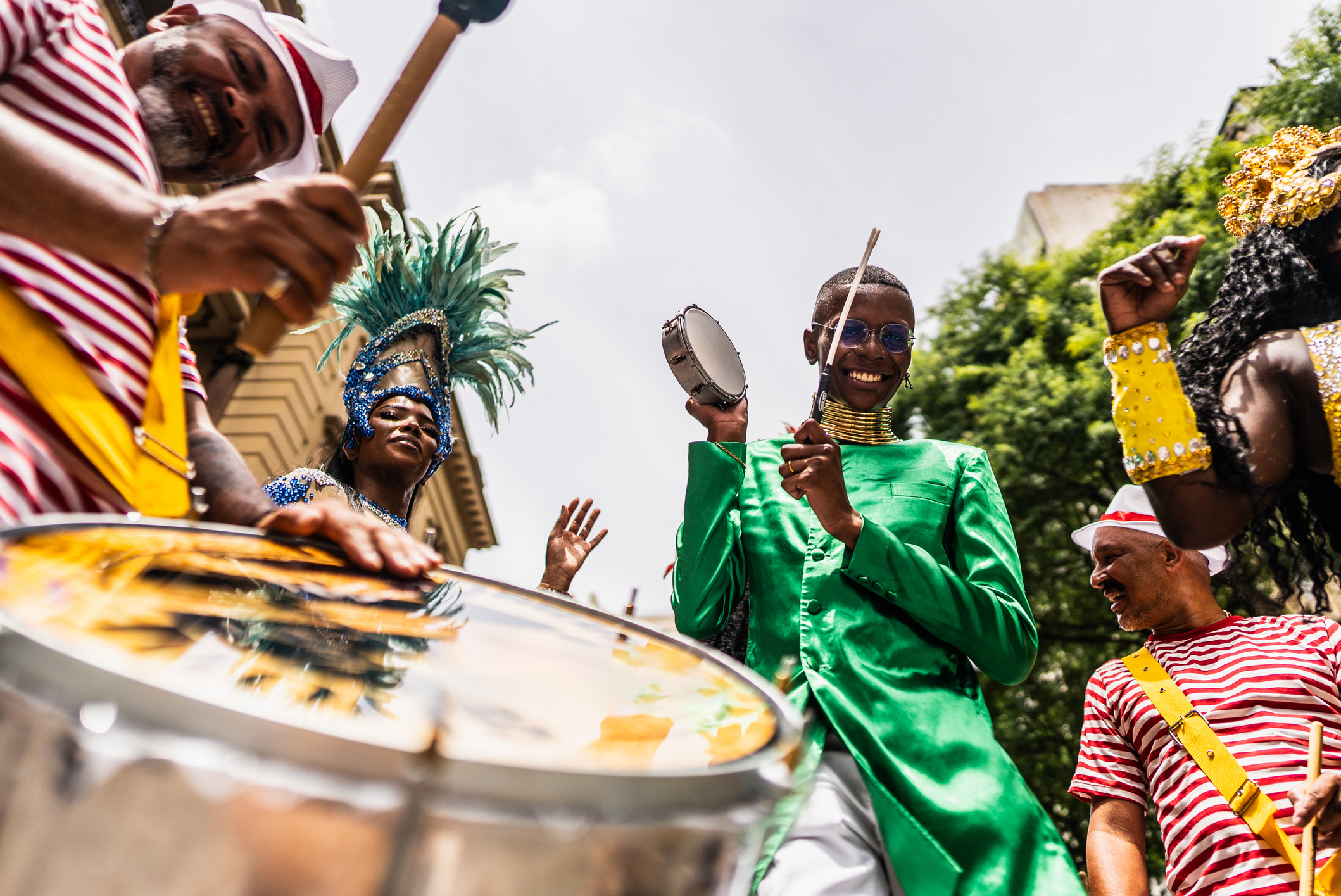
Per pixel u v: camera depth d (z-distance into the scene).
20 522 1.25
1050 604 11.05
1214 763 2.67
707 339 2.77
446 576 1.42
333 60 1.91
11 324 1.33
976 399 12.06
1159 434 2.10
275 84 1.74
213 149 1.72
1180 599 3.14
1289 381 2.05
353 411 3.14
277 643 0.90
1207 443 2.06
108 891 0.66
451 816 0.67
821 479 2.37
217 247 1.04
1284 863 2.48
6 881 0.67
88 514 1.37
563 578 3.46
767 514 2.69
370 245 3.32
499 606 1.32
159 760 0.65
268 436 11.23
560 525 3.61
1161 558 3.19
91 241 1.06
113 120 1.51
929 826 2.07
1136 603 3.19
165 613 0.88
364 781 0.65
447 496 16.38
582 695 0.99
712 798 0.80
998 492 2.74
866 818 2.22
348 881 0.65
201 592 0.99
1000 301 13.29
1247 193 2.32
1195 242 2.14
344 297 3.27
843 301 2.98
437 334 3.29
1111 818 2.90
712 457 2.70
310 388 12.06
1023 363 11.95
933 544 2.57
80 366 1.38
